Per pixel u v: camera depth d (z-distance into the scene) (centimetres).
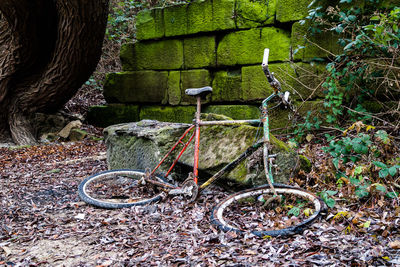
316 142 497
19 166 548
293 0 545
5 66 676
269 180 278
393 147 331
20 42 647
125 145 441
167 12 695
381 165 288
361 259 207
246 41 607
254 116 600
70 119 801
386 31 381
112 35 1016
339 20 495
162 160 361
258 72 591
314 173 329
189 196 326
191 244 247
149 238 265
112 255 244
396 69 457
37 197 395
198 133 319
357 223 253
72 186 434
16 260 247
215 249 236
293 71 552
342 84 486
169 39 708
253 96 600
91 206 352
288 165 331
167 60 714
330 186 317
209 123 314
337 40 510
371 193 289
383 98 482
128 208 334
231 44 625
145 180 362
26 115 729
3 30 660
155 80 731
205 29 647
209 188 358
